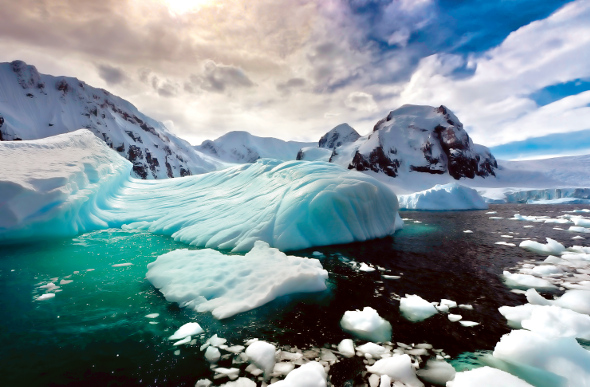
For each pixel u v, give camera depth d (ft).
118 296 15.17
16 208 25.04
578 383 8.50
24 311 13.37
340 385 8.54
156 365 9.46
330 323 12.38
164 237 30.01
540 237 32.37
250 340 11.00
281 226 26.00
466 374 8.50
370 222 31.07
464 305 14.32
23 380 8.71
